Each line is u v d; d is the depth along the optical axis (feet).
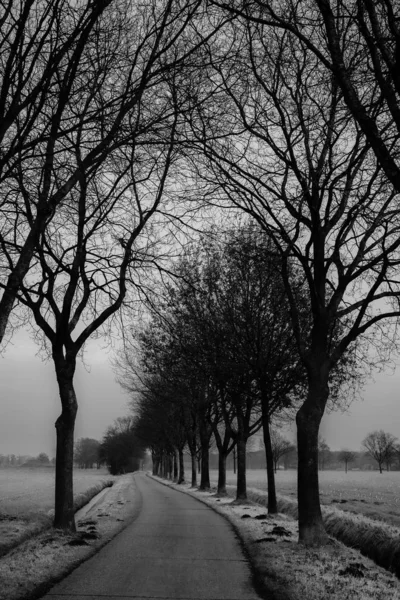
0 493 134.72
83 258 61.52
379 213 50.78
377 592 32.35
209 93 43.11
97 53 37.70
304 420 51.65
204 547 50.62
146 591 32.91
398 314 50.16
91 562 41.98
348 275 52.75
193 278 83.41
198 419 167.53
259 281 78.69
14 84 34.58
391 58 29.58
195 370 95.45
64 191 35.81
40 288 59.36
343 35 44.62
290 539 53.16
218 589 33.78
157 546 50.49
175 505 105.40
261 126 53.47
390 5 27.96
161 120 41.68
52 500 105.29
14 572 35.88
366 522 61.00
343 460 639.76
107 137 37.14
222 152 55.52
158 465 408.87
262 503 110.22
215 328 81.82
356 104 29.19
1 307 32.99
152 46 40.70
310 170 52.60
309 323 78.13
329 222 54.80
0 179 32.94
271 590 33.24
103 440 548.72
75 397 59.82
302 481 50.67
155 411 229.25
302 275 77.97
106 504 103.71
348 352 74.38
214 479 285.23
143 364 126.31
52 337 59.72
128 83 37.47
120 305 62.03
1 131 30.83
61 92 34.63
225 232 61.67
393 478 291.38
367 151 52.19
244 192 55.16
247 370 79.92
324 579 35.01
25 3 30.04
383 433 481.46
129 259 59.57
